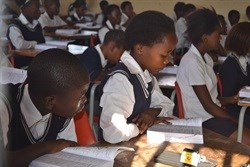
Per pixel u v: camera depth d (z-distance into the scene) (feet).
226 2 23.38
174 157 3.70
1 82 1.90
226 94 7.86
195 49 6.77
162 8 25.64
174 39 4.56
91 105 7.64
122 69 4.63
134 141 4.25
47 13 19.47
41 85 3.57
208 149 4.01
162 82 8.43
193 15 6.79
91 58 8.93
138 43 4.59
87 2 27.40
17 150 3.58
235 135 6.68
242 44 7.67
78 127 4.54
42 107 3.76
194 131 4.48
